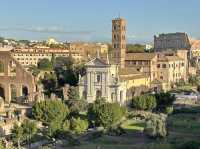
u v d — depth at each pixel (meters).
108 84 194.38
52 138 124.12
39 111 140.12
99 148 113.31
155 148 111.25
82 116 154.12
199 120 156.38
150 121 130.12
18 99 199.88
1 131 130.88
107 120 136.00
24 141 119.56
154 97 173.00
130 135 131.12
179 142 117.81
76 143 119.94
